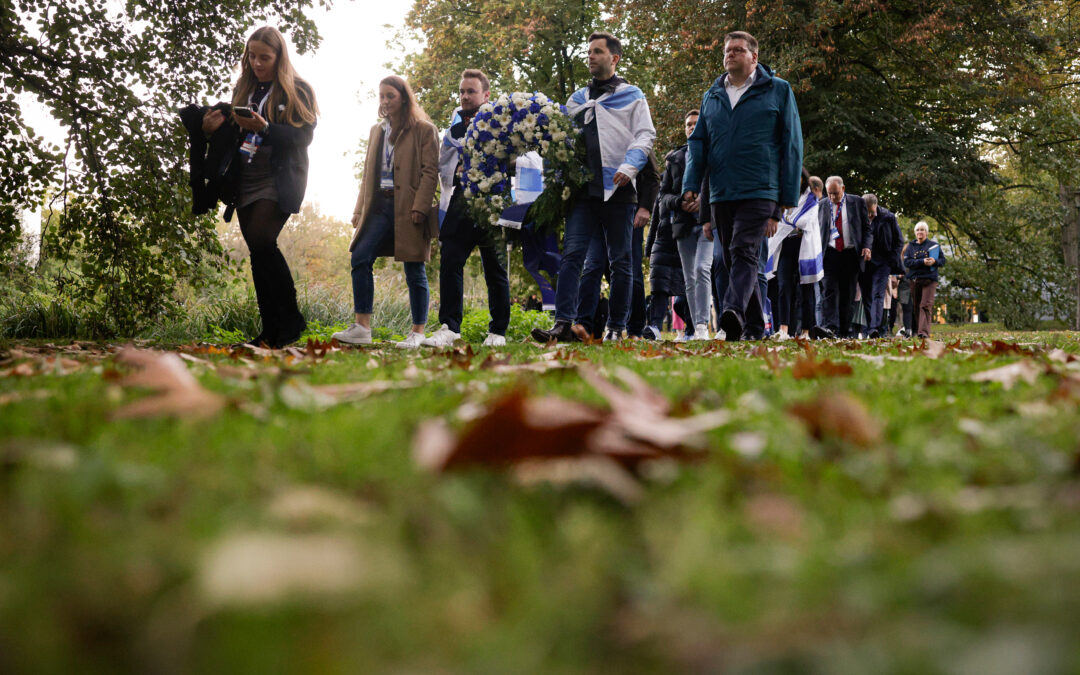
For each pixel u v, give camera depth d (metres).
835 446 1.15
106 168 8.16
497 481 0.85
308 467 0.93
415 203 6.27
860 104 19.50
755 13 18.17
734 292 6.33
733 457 0.99
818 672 0.38
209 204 5.64
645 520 0.70
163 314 9.20
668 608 0.48
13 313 9.56
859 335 12.70
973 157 19.64
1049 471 0.95
